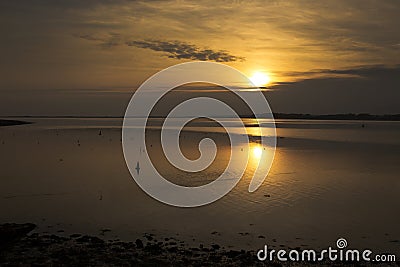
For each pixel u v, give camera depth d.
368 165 54.69
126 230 25.19
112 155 67.81
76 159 62.25
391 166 53.66
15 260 19.22
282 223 26.64
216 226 26.02
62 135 122.56
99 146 84.81
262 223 26.64
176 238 23.58
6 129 163.12
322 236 23.98
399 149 79.19
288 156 65.94
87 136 117.75
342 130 174.50
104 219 27.72
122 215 28.81
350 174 46.78
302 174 46.66
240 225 26.22
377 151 75.00
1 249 20.72
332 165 54.59
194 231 24.97
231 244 22.56
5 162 58.91
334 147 83.56
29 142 96.06
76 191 37.34
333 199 33.62
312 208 30.59
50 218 27.98
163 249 21.44
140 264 19.02
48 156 66.56
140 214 29.08
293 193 36.00
